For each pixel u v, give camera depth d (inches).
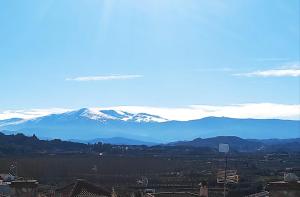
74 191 2491.4
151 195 2864.2
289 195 1083.3
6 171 5772.6
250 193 6259.8
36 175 7618.1
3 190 1505.9
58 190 2689.5
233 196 6097.4
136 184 7244.1
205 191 2356.1
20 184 1380.4
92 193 2485.2
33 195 1384.1
